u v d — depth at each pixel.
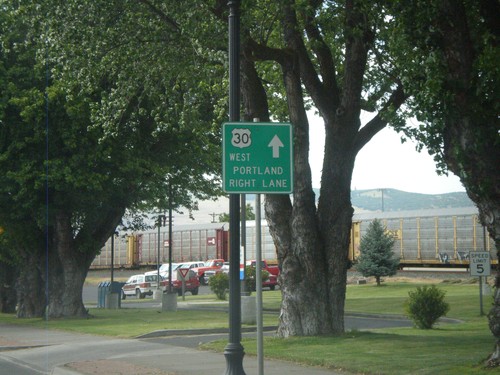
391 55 18.27
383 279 57.47
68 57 21.06
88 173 30.55
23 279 37.12
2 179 31.08
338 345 17.72
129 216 40.19
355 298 43.25
